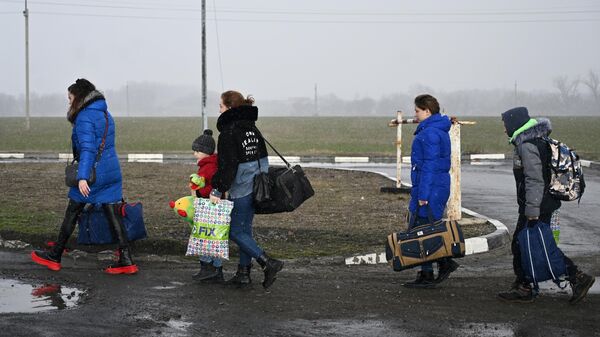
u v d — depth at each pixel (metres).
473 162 29.33
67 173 8.46
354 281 8.40
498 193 17.70
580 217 13.65
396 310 7.11
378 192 16.94
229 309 7.05
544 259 7.34
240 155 7.75
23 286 7.80
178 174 21.20
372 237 10.89
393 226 11.88
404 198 15.74
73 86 8.44
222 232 7.87
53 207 13.40
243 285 8.02
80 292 7.58
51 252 8.62
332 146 41.28
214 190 7.81
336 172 22.45
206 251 7.92
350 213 13.36
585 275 7.36
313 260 9.52
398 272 9.00
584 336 6.36
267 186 7.78
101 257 9.44
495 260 9.85
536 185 7.43
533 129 7.56
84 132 8.29
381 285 8.21
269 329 6.43
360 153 34.75
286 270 9.00
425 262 7.98
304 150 37.28
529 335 6.37
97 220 8.62
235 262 9.55
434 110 8.24
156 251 9.98
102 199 8.49
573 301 7.41
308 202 14.91
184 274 8.58
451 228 7.98
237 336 6.22
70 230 8.57
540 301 7.57
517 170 7.70
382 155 33.41
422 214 8.22
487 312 7.09
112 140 8.58
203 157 8.26
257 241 10.69
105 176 8.45
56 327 6.34
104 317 6.67
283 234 11.12
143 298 7.38
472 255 10.23
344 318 6.80
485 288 8.12
